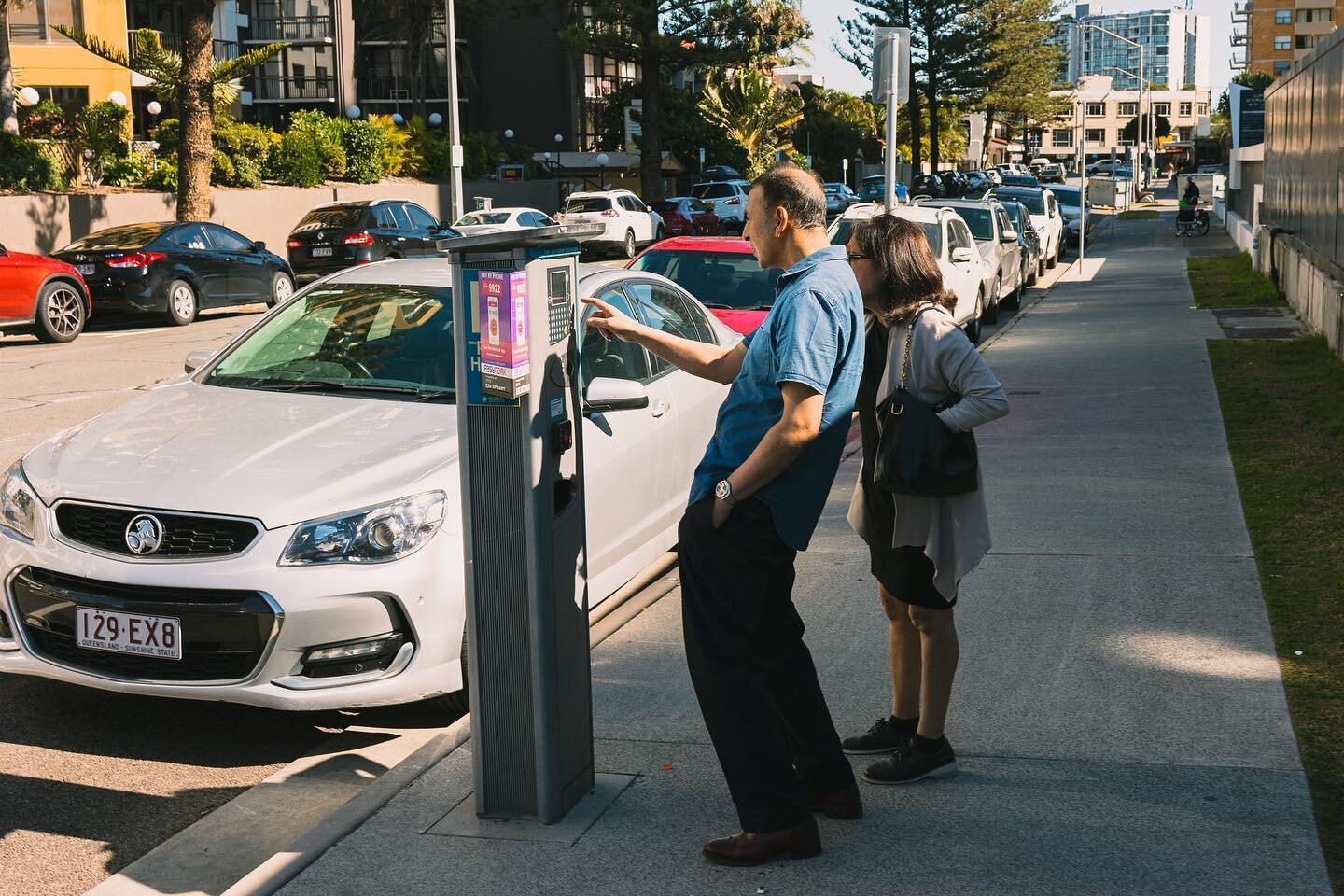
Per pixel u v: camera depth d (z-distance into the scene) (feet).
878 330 12.19
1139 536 20.92
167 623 14.03
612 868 10.98
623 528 18.17
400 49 196.13
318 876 10.98
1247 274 75.51
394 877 10.94
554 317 11.32
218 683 14.06
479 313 10.98
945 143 347.97
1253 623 16.56
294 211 112.16
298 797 13.70
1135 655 15.62
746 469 10.59
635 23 143.74
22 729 15.57
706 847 11.07
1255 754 12.80
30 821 13.15
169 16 141.59
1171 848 11.00
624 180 178.09
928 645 12.26
